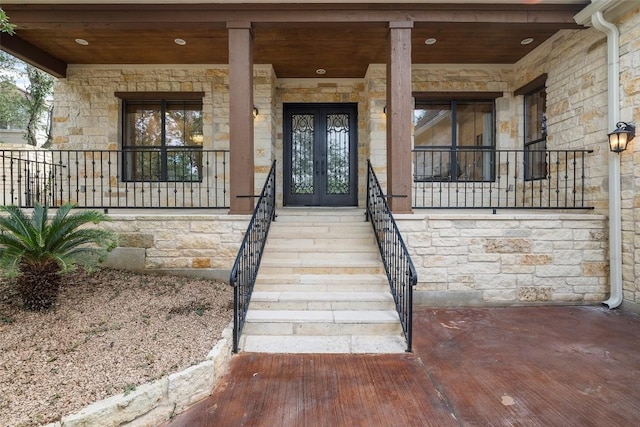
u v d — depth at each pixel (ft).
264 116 19.93
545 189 18.30
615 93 13.65
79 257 10.80
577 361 9.49
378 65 19.93
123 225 14.38
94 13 14.14
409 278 10.14
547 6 14.14
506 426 6.90
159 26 14.43
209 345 9.19
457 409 7.45
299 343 10.41
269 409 7.47
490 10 14.14
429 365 9.32
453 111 21.22
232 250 14.23
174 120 21.29
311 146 22.75
